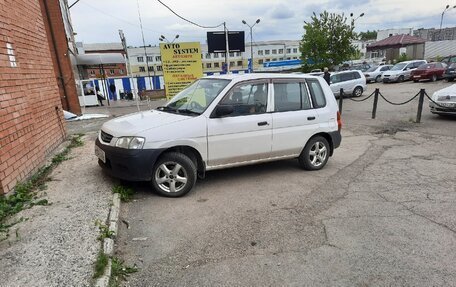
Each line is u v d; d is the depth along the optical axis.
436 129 9.84
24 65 5.84
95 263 3.00
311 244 3.52
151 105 23.28
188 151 4.88
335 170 6.09
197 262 3.21
